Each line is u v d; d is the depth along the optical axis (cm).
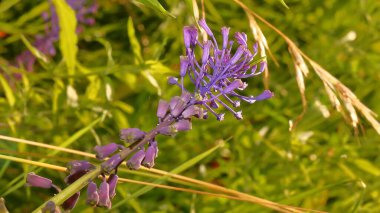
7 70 73
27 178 34
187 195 83
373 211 85
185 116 33
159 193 82
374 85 98
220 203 82
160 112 34
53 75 72
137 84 88
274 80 95
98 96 82
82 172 34
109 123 86
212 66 34
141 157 33
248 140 89
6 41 90
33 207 79
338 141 90
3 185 76
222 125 90
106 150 34
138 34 101
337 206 86
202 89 34
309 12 100
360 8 100
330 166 89
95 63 98
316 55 98
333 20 101
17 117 75
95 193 33
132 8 100
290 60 95
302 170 83
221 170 86
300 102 92
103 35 100
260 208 75
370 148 92
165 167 86
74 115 81
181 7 80
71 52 67
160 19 98
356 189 87
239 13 96
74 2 86
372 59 99
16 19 97
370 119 51
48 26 88
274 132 90
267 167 88
